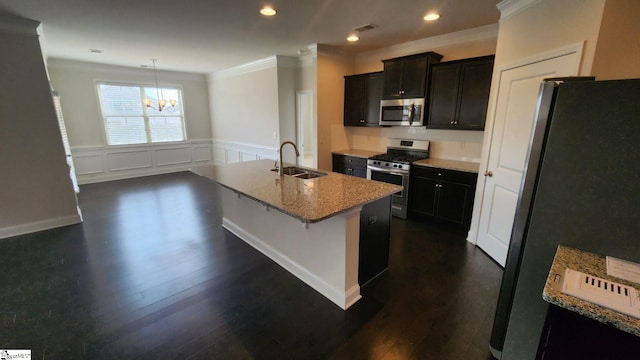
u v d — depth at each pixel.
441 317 2.07
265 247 3.02
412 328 1.97
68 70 5.68
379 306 2.20
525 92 2.42
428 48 4.10
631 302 0.92
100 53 4.92
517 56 2.54
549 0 2.16
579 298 0.95
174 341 1.87
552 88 1.25
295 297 2.32
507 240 2.66
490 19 3.24
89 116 6.06
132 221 4.00
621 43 1.87
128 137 6.66
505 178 2.69
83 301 2.27
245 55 5.12
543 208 1.32
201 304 2.24
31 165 3.55
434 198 3.82
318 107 4.79
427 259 2.92
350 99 5.03
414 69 3.96
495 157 2.87
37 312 2.14
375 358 1.73
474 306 2.19
